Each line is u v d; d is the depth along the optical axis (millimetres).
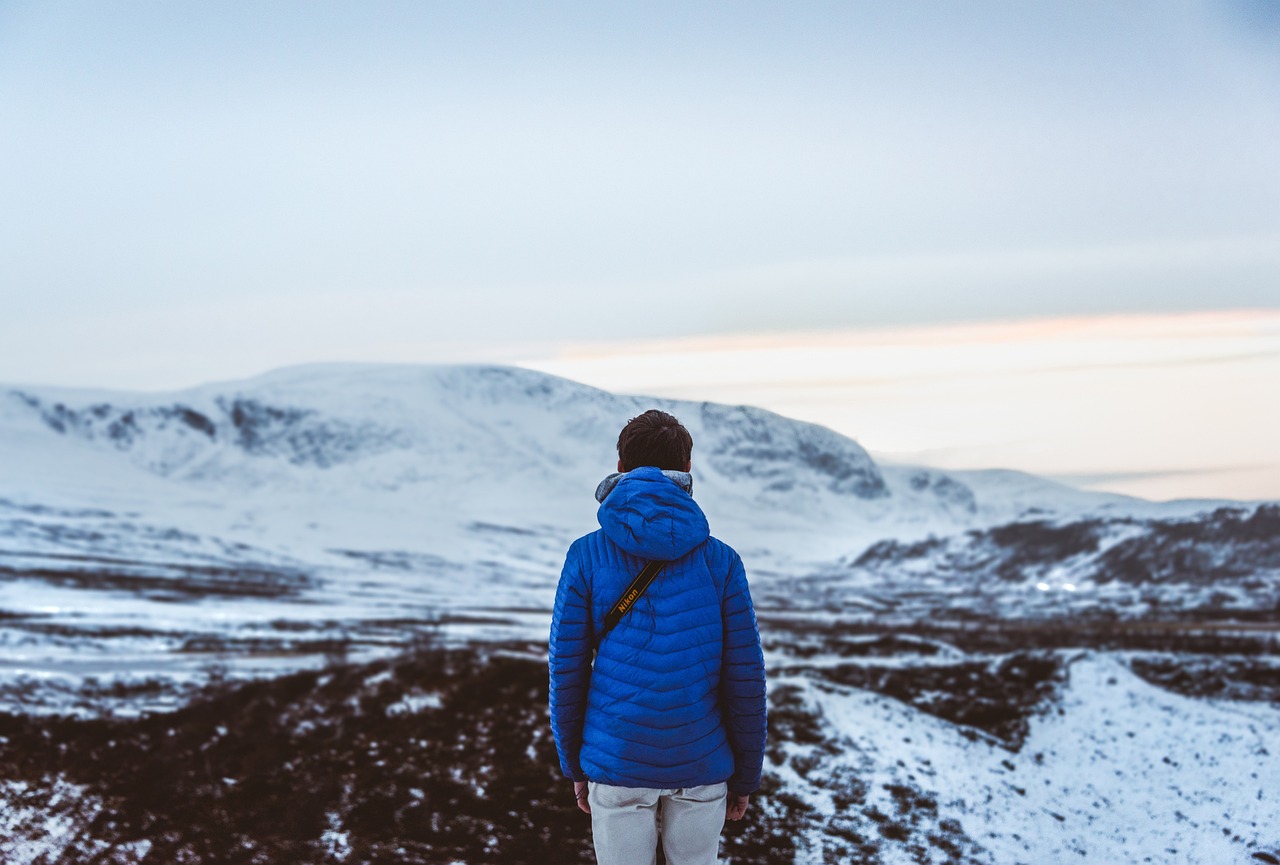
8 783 5156
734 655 2445
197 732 6602
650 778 2318
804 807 4676
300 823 4609
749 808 4660
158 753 5996
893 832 4336
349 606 35469
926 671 9273
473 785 5246
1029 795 4906
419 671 8500
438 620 29453
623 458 2631
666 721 2326
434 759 5836
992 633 23344
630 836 2381
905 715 6402
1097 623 27469
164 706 7645
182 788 5195
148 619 24297
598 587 2412
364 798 5008
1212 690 8172
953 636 22250
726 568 2465
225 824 4602
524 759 5785
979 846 4172
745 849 4145
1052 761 5629
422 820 4648
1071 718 6691
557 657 2418
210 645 18750
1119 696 7070
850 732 5879
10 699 7664
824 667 10438
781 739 5770
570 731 2441
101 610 26906
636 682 2344
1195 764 5195
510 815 4711
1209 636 19469
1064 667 8414
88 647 17500
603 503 2473
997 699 7598
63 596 31344
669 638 2361
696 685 2365
